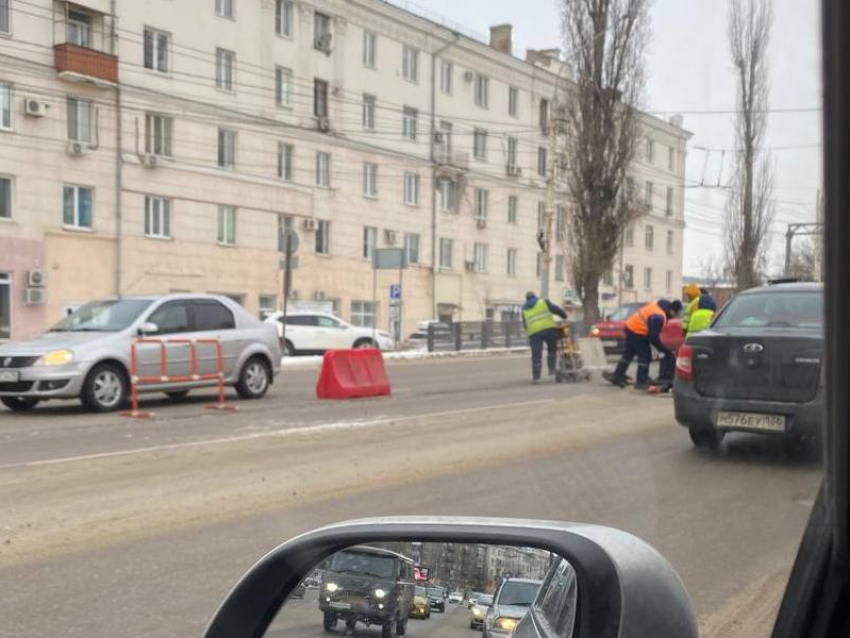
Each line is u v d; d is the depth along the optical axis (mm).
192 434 9828
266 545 5324
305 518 5961
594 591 1863
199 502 6379
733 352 7480
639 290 48688
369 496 6605
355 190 37906
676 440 8898
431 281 41656
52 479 7148
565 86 31234
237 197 32781
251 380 13836
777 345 7230
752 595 4348
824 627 2025
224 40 32125
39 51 26562
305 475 7348
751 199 18719
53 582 4641
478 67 43906
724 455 7926
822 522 2080
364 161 38281
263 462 7953
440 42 41531
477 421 10758
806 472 7109
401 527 2189
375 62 38562
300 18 35094
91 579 4691
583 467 7633
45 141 26859
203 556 5105
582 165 30688
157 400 13727
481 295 44656
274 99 34250
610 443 8875
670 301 14594
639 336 14750
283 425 10586
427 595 2123
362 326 38469
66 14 27219
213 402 13477
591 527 2145
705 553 5059
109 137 28500
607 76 30094
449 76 42594
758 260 18906
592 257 31062
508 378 18656
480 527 2135
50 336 12344
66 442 9227
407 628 2127
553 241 48625
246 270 33156
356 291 38000
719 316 8125
